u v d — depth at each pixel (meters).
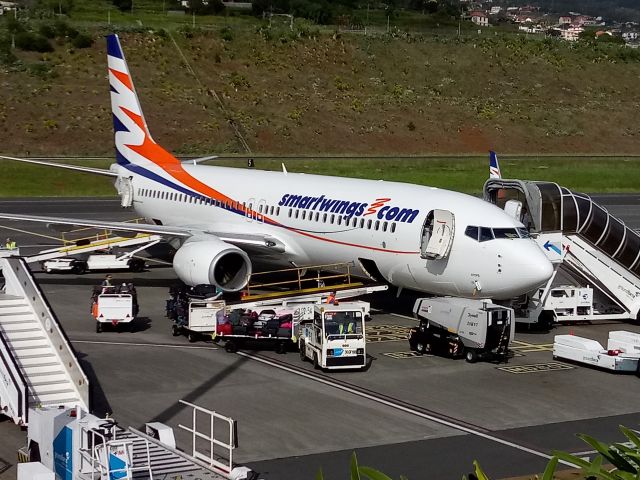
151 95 121.56
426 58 150.50
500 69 151.62
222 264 44.00
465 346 35.56
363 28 177.62
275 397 30.11
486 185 45.19
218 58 136.50
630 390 31.98
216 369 33.44
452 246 37.28
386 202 40.44
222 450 25.06
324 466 24.02
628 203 92.69
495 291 36.66
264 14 177.88
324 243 42.41
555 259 41.34
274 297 39.72
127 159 56.66
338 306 33.62
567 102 144.88
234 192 48.47
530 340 39.81
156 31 139.62
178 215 51.78
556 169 113.06
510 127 133.00
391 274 39.84
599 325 43.50
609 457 13.79
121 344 36.78
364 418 28.12
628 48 168.75
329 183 44.72
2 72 119.00
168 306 39.19
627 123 140.62
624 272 44.09
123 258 53.06
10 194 86.75
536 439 26.53
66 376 27.80
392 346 37.69
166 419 27.66
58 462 22.41
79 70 124.50
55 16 150.50
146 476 20.28
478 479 13.12
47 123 108.81
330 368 33.06
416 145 123.94
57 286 48.81
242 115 122.25
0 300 30.80
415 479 23.22
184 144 112.00
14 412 25.94
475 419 28.30
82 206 79.81
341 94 135.25
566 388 32.06
